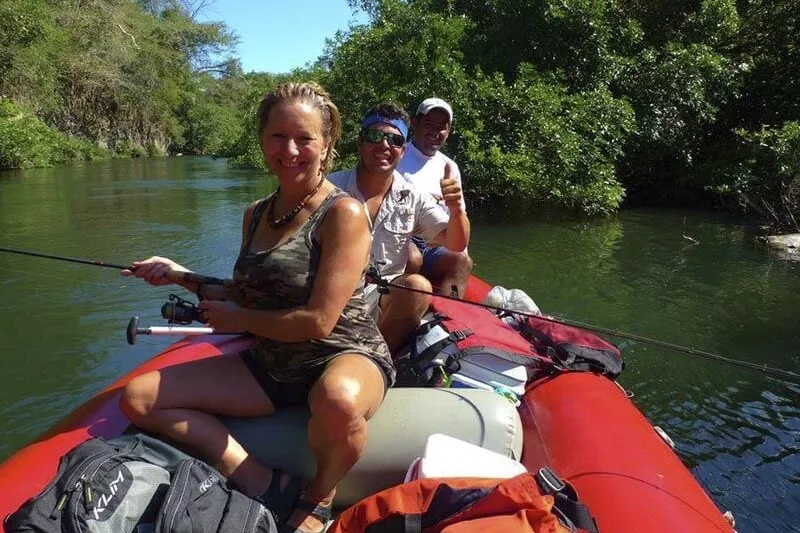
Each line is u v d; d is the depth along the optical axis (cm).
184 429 181
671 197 1272
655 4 1333
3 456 346
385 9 1215
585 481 194
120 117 3094
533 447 224
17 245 831
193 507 146
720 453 355
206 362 192
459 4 1387
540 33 1244
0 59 2109
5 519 154
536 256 784
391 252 288
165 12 3703
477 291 390
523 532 137
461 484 157
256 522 150
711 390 428
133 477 152
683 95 1191
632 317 565
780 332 530
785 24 1257
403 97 1130
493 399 208
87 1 2814
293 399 194
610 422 227
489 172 1050
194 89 3778
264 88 1867
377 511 154
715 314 575
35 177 1814
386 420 197
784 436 372
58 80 2609
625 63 1209
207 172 2039
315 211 183
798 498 318
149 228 952
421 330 255
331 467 176
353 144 1213
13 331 513
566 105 1144
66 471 151
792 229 945
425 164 360
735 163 1162
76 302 581
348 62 1209
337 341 186
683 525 173
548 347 285
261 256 184
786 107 1259
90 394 413
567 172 1074
